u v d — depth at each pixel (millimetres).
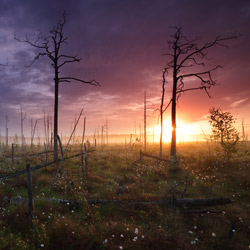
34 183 10148
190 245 4621
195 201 6918
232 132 13227
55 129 16531
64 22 17172
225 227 5660
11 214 5785
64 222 5098
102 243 4430
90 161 16734
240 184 9461
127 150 26594
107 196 8055
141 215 6234
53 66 17250
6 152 24594
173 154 18250
